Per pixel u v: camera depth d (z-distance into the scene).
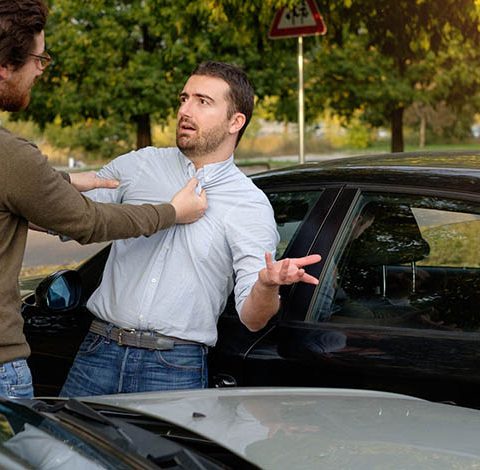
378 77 18.89
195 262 4.14
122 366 4.21
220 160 4.25
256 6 11.62
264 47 13.34
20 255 3.47
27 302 5.36
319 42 14.02
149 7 17.09
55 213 3.50
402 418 2.92
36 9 3.44
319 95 19.05
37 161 3.41
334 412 2.97
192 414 2.94
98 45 18.05
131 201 4.34
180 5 14.20
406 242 4.30
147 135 19.66
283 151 47.25
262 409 3.01
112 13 17.94
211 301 4.21
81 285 4.67
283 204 4.68
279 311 4.40
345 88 18.94
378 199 4.41
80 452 2.30
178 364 4.18
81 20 18.19
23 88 3.52
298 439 2.64
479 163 4.45
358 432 2.72
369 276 4.33
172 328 4.15
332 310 4.33
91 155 38.62
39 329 5.19
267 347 4.35
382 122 20.25
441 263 4.21
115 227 3.73
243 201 4.19
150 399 3.19
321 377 4.20
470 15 11.78
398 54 13.28
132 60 18.19
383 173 4.46
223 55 17.95
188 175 4.26
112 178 4.43
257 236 4.13
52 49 18.09
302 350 4.25
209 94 4.19
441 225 4.24
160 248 4.18
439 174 4.35
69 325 5.08
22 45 3.42
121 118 18.89
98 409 3.04
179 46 17.47
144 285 4.17
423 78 18.94
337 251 4.41
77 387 4.34
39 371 5.23
